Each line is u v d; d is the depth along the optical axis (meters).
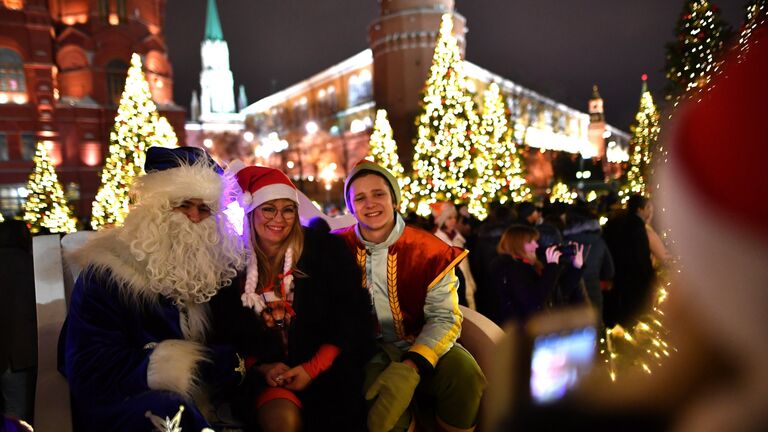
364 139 57.81
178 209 2.26
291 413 2.12
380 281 2.58
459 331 2.44
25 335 2.43
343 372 2.31
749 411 0.39
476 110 12.88
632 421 0.47
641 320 0.59
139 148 13.22
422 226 5.52
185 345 2.07
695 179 0.40
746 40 0.42
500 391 0.58
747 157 0.37
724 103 0.39
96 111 38.06
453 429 2.30
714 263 0.40
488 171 12.53
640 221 4.36
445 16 12.44
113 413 1.94
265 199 2.41
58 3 39.12
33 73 36.25
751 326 0.38
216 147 78.00
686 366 0.44
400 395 2.15
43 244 2.61
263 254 2.45
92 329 2.06
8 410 2.32
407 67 41.38
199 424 1.93
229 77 89.44
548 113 55.69
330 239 2.53
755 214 0.37
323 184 51.50
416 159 12.92
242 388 2.25
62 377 2.28
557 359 0.54
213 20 89.12
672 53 4.55
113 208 13.04
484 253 5.16
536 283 3.41
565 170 27.03
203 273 2.24
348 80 68.12
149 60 40.25
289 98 83.00
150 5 41.03
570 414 0.51
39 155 17.48
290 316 2.38
